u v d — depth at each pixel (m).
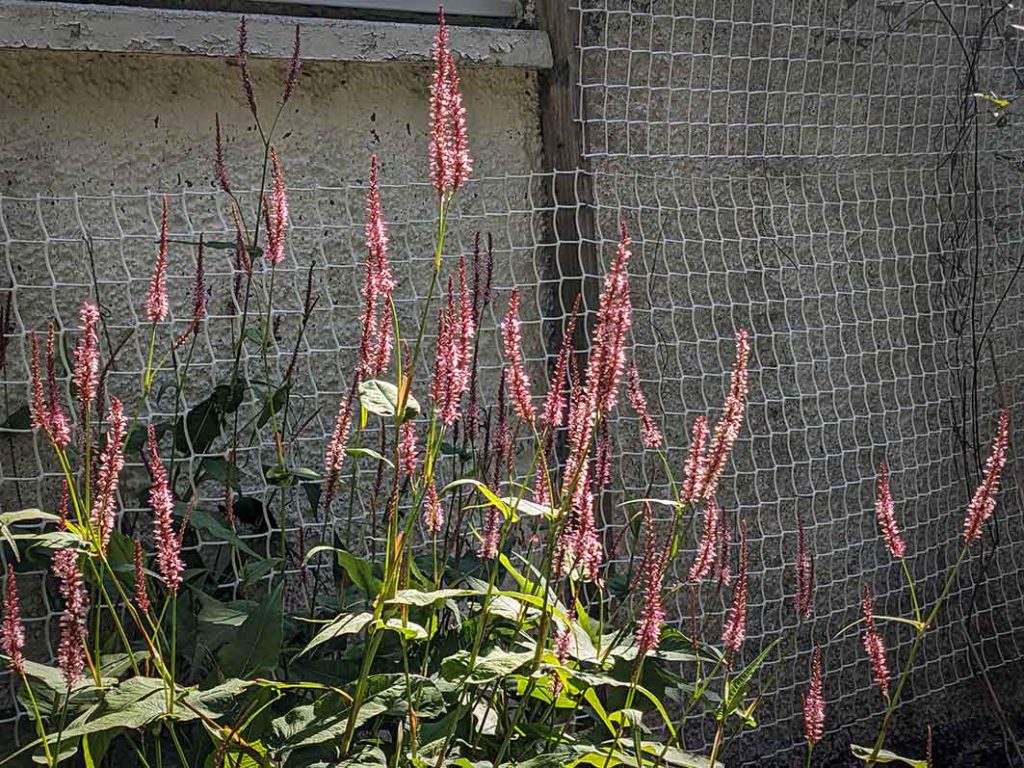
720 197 3.76
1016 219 4.35
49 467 2.86
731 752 3.72
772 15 3.79
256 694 1.95
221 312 3.09
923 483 4.17
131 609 1.81
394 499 1.88
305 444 3.16
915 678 4.13
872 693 4.04
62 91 2.90
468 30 3.25
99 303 2.89
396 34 3.14
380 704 1.91
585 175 3.42
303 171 3.20
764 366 3.85
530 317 3.47
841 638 3.98
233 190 3.10
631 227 3.56
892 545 2.21
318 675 2.28
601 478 2.38
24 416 2.71
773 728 3.80
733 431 1.97
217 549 2.93
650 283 3.61
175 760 2.22
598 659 2.04
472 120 3.41
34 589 2.81
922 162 4.14
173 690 1.75
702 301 3.73
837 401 3.99
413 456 2.03
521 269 3.47
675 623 3.59
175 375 2.62
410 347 3.32
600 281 3.44
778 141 3.86
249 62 3.09
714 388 3.75
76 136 2.93
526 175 3.48
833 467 3.98
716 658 2.67
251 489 3.06
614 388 1.85
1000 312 4.33
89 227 2.95
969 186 4.21
